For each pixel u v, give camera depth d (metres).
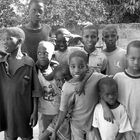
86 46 3.16
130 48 2.58
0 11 7.62
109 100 2.60
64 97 2.73
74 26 7.01
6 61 2.96
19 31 2.96
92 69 2.92
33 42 3.43
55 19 7.23
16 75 2.92
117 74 2.73
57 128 2.80
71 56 2.67
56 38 3.51
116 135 2.65
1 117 3.01
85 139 2.88
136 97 2.59
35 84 2.96
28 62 2.96
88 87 2.69
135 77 2.62
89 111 2.73
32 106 3.04
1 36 5.98
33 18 3.42
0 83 2.98
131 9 9.01
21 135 2.96
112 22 9.25
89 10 7.65
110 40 3.27
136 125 2.63
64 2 7.33
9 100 2.92
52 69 3.13
